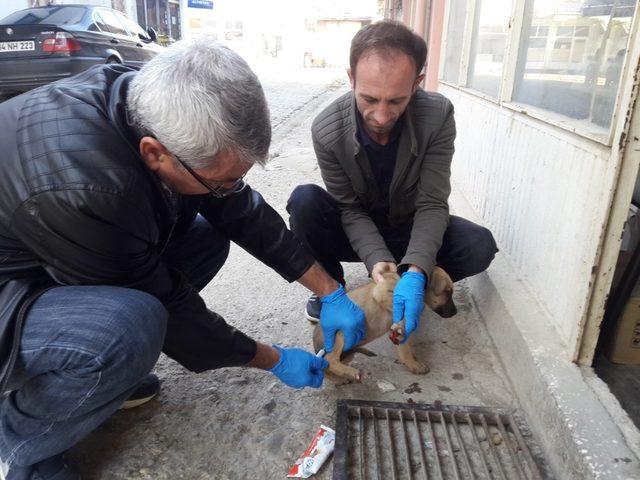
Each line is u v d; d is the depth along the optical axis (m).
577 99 2.15
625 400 2.12
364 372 2.41
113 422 2.09
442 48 5.70
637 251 2.10
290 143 7.27
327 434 2.02
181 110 1.32
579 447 1.68
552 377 1.97
